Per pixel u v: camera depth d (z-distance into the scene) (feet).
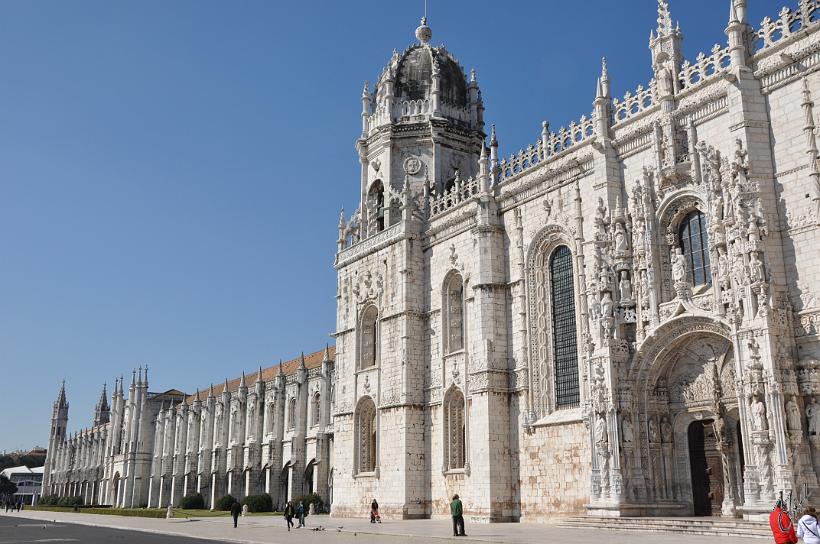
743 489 122.21
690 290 129.59
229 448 360.07
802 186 115.65
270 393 335.47
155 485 437.58
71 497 551.18
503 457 159.63
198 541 132.57
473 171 216.95
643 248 135.23
